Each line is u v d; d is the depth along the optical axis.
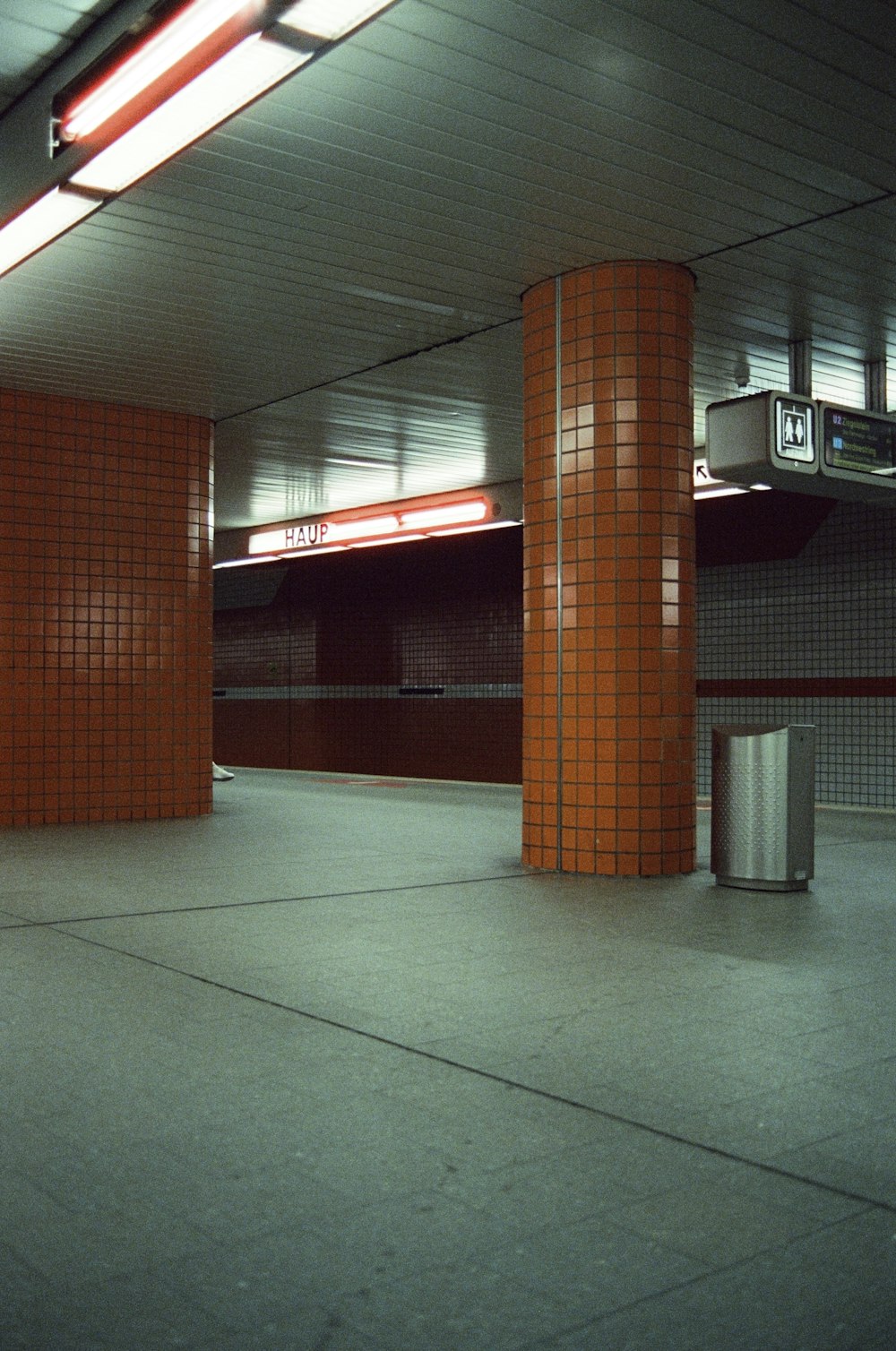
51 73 5.97
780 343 9.80
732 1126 3.23
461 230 7.36
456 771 18.00
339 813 12.16
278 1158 2.99
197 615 11.84
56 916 6.24
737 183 6.73
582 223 7.28
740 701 14.41
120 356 9.95
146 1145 3.08
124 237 7.46
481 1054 3.86
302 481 15.66
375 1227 2.60
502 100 5.82
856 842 9.88
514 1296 2.30
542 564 8.09
